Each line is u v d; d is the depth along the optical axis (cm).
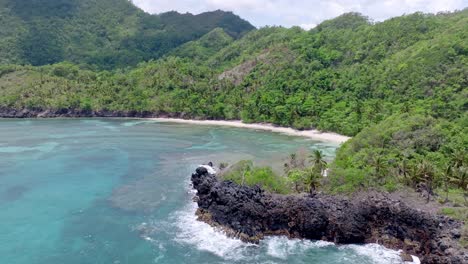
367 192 7362
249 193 7125
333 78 18800
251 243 6531
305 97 18088
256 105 18750
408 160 8550
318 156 8788
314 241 6675
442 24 19500
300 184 7944
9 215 7519
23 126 17675
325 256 6184
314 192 7569
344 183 7606
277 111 17488
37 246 6394
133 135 15500
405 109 12681
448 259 5625
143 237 6712
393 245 6494
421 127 9706
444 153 8894
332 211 6788
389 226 6656
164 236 6756
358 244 6600
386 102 14988
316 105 17062
